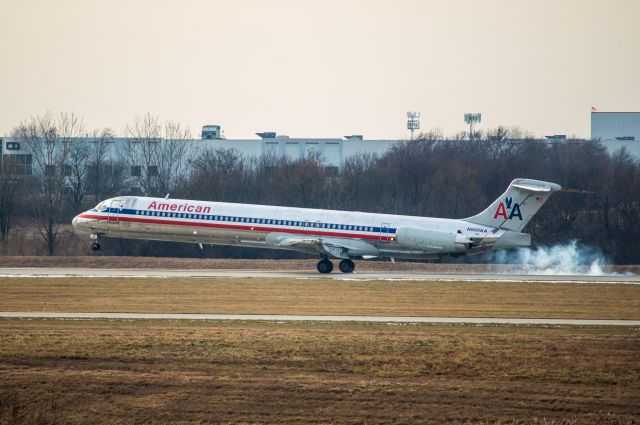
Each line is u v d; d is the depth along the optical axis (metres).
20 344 146.38
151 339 149.75
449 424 118.19
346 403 124.12
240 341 149.12
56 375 133.25
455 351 145.12
